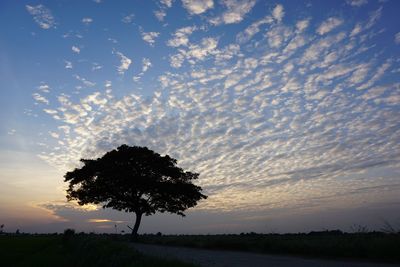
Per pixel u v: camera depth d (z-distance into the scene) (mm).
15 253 37750
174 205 52625
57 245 45531
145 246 32812
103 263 19875
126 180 49719
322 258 20500
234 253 25234
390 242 19250
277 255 23406
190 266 14742
